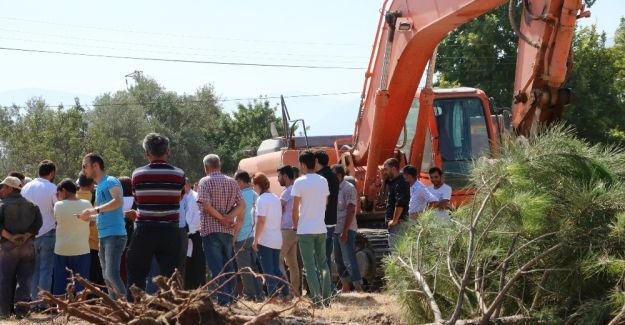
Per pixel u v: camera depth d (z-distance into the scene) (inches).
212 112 2704.2
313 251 411.5
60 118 1957.4
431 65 532.4
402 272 323.0
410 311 322.0
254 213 458.6
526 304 299.1
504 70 1331.2
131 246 339.3
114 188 374.6
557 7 426.6
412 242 324.8
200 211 411.8
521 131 454.9
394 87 529.0
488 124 571.8
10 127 1984.5
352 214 485.4
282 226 464.4
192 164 2623.0
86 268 422.6
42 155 1881.2
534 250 295.1
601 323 276.4
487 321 287.0
